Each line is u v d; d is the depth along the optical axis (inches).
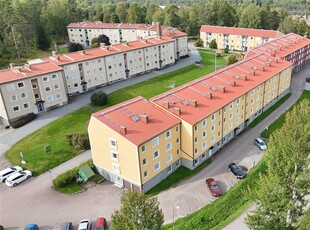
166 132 1934.1
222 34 5492.1
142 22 7372.1
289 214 1280.8
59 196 1911.9
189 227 1609.3
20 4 5315.0
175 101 2158.0
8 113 2721.5
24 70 2898.6
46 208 1822.1
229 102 2272.4
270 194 1251.2
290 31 5561.0
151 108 2069.4
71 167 2172.7
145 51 3951.8
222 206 1744.6
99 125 1897.1
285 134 1341.0
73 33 6023.6
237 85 2529.5
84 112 2940.5
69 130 2632.9
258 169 2016.5
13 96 2731.3
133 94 3363.7
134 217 1054.4
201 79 2508.6
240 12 6599.4
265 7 6338.6
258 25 6092.5
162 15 6742.1
